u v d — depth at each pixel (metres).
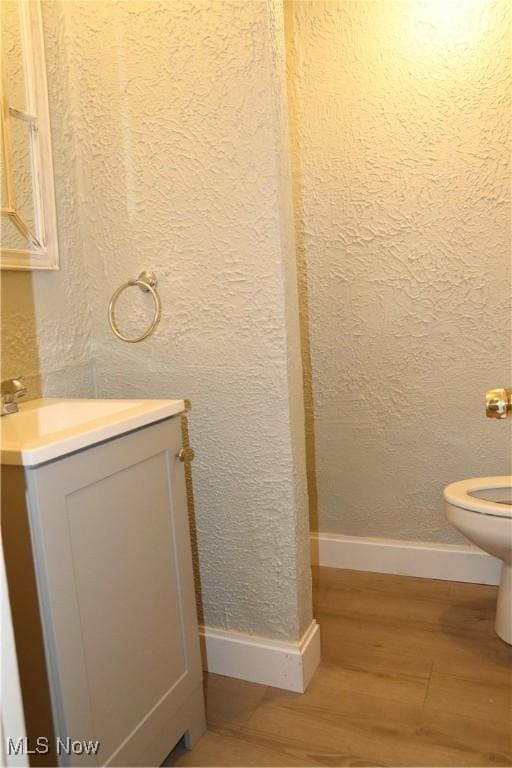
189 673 1.33
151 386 1.59
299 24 1.97
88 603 1.03
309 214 2.06
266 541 1.52
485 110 1.81
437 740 1.32
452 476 2.05
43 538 0.93
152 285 1.54
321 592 2.04
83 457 1.02
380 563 2.17
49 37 1.48
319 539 2.25
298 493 1.51
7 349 1.39
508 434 1.96
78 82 1.54
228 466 1.53
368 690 1.51
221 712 1.46
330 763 1.28
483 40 1.79
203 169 1.44
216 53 1.37
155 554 1.22
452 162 1.87
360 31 1.91
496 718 1.38
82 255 1.61
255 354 1.46
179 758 1.31
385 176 1.95
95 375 1.65
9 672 0.65
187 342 1.53
